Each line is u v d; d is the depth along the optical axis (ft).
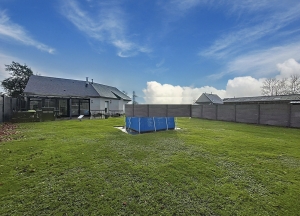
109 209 7.34
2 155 14.21
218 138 23.17
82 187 9.14
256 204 7.93
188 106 40.40
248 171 11.80
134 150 16.70
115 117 59.57
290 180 10.52
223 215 7.14
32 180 9.83
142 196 8.39
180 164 12.82
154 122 29.78
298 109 34.32
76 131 26.94
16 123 36.58
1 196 8.14
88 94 61.11
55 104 52.70
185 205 7.75
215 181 10.18
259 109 41.86
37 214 6.95
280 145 19.38
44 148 16.52
